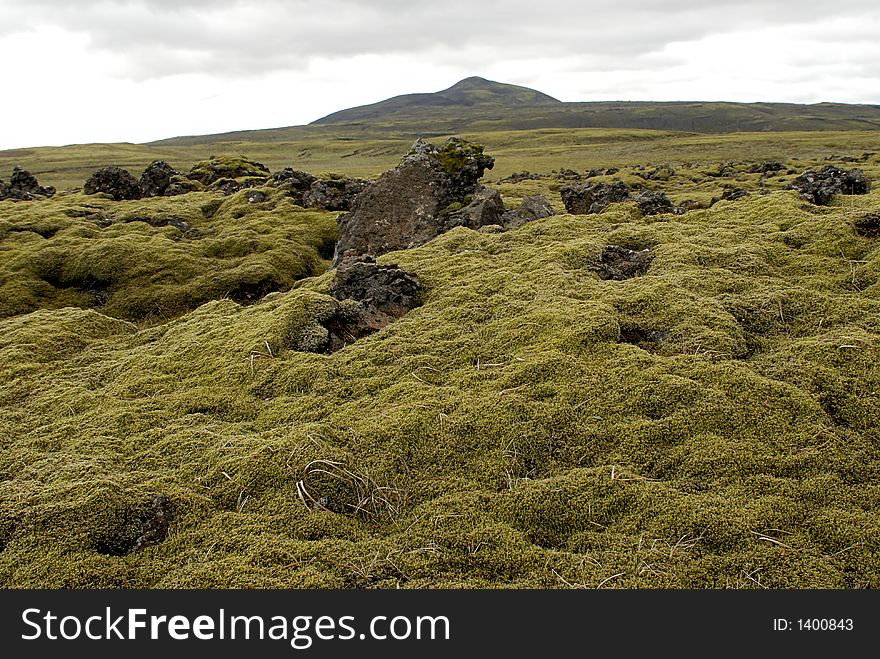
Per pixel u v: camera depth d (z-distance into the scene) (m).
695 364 7.90
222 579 4.95
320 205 30.00
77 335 12.65
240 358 9.62
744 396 7.12
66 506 5.80
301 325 10.20
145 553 5.41
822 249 11.82
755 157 87.38
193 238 26.08
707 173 54.88
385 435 7.02
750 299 9.96
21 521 5.71
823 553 5.04
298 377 8.82
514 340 9.19
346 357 9.33
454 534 5.50
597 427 6.96
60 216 28.12
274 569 5.05
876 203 14.58
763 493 5.75
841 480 5.87
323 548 5.30
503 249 14.46
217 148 181.38
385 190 19.72
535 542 5.51
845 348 8.12
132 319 18.83
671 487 5.94
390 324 10.56
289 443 6.70
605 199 20.92
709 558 5.01
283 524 5.70
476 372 8.43
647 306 9.90
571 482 6.10
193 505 6.01
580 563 5.06
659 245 13.27
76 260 21.88
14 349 11.61
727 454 6.27
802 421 6.72
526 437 6.87
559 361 8.23
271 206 29.89
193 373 9.66
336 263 18.84
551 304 10.16
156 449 7.26
